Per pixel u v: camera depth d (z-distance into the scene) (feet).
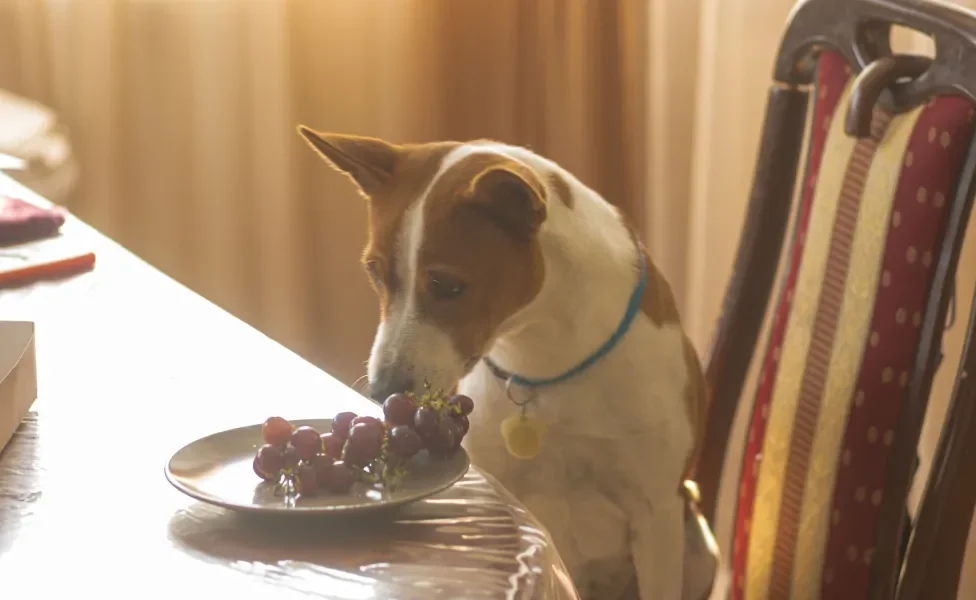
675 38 7.76
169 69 7.72
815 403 4.17
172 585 1.92
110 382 3.18
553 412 4.36
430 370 3.99
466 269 4.04
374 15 7.64
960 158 3.78
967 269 6.39
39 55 7.62
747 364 4.91
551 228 4.16
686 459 4.49
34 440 2.67
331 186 7.89
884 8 4.08
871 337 3.97
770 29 7.54
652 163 7.98
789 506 4.27
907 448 3.92
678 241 8.06
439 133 7.64
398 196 4.26
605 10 7.61
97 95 7.68
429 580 1.95
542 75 7.64
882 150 3.98
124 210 7.81
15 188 6.53
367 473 2.32
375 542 2.12
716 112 7.64
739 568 4.61
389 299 4.19
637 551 4.61
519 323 4.21
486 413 4.46
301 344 8.05
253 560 2.03
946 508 3.72
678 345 4.50
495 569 2.01
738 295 4.85
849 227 4.09
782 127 4.69
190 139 7.80
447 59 7.57
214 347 3.58
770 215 4.77
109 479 2.42
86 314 4.00
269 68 7.72
